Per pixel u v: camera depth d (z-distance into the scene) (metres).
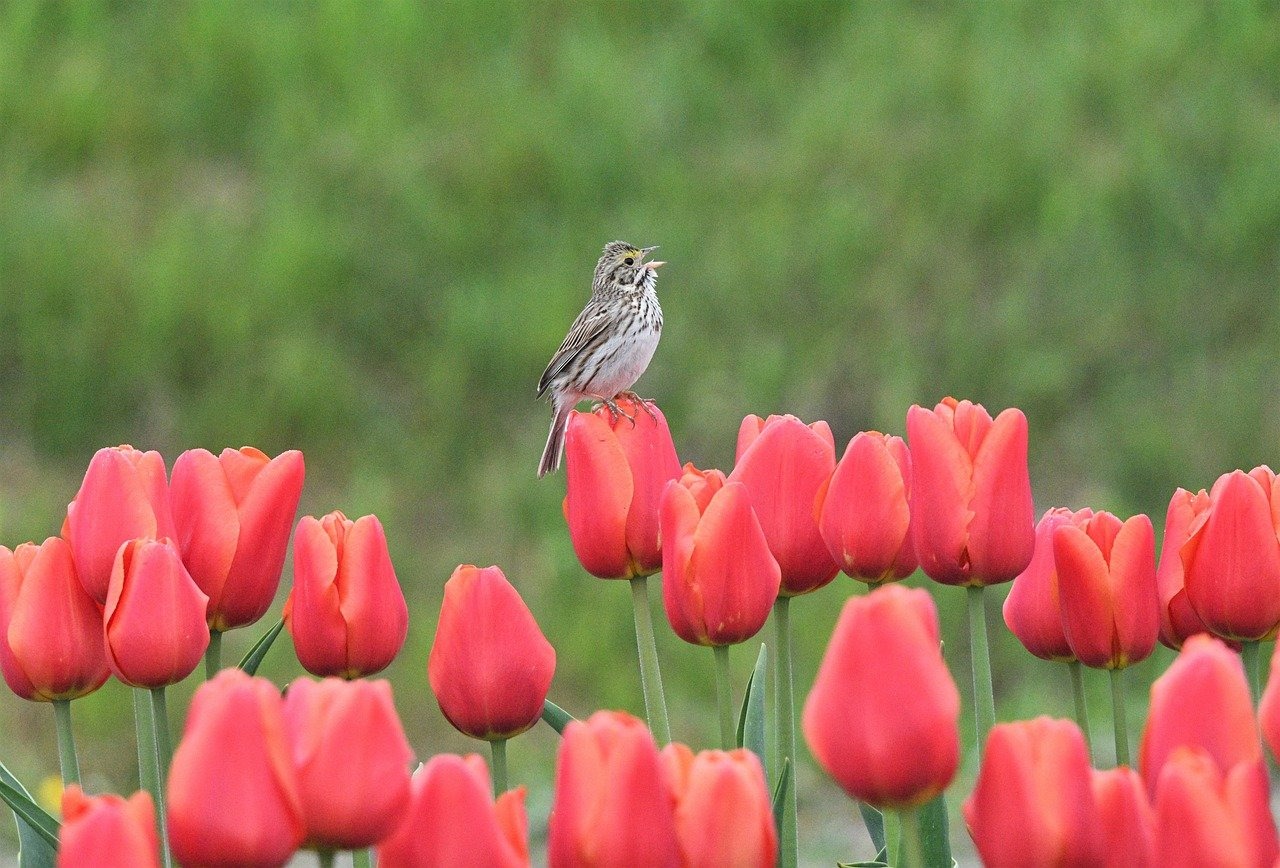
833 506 3.05
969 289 16.33
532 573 14.11
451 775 2.10
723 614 2.88
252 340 16.27
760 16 19.94
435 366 16.08
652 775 2.12
